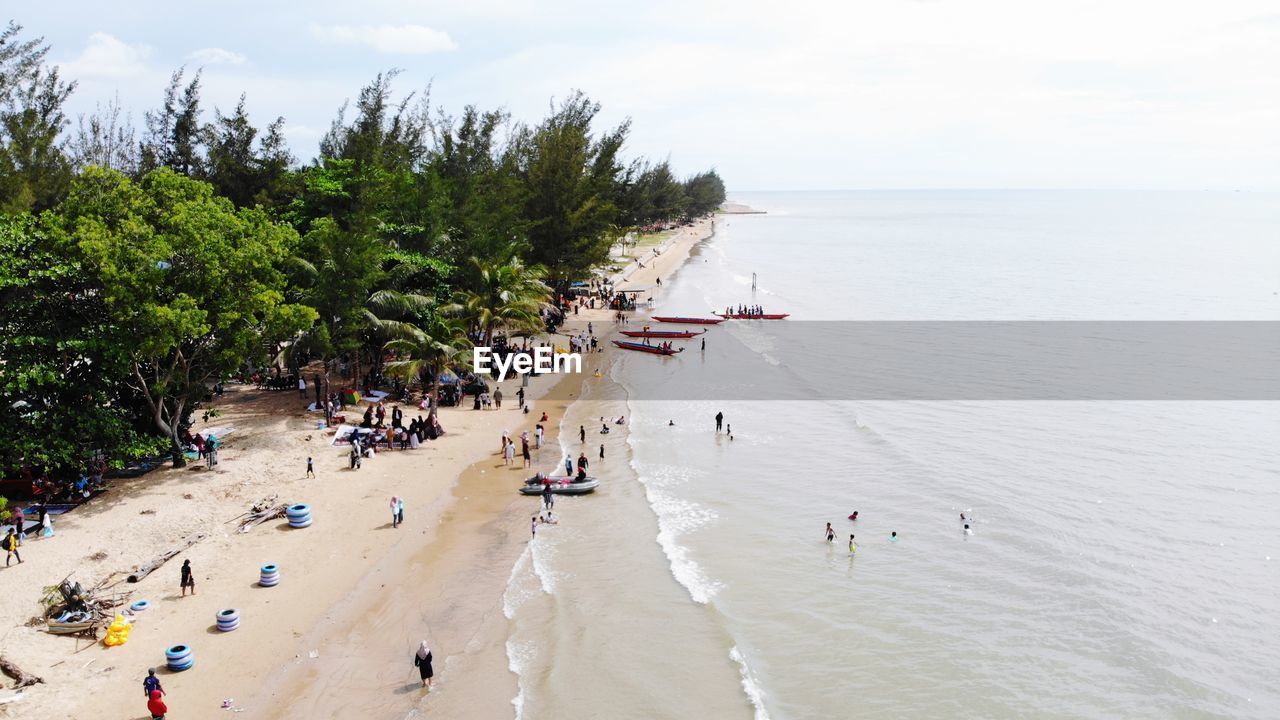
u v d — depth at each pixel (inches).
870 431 1967.3
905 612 1115.3
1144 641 1043.3
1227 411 2182.6
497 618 1063.6
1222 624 1086.4
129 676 879.7
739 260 6540.4
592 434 1886.1
